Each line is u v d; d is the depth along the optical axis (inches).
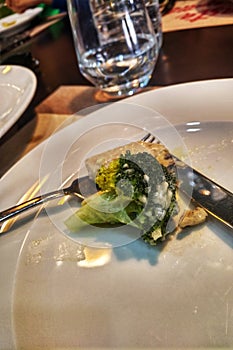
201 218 8.1
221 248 7.7
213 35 16.4
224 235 7.9
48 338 7.1
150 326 6.9
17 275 8.2
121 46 14.5
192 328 6.7
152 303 7.2
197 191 8.7
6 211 9.2
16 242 8.8
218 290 7.1
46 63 18.9
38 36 24.0
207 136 10.0
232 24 16.9
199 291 7.2
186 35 17.2
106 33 14.8
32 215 9.3
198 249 7.8
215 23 17.5
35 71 18.2
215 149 9.6
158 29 16.1
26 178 10.0
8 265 8.4
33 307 7.6
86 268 8.1
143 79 13.9
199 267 7.5
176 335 6.7
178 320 6.9
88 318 7.3
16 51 22.4
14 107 13.6
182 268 7.6
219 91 10.9
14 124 12.5
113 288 7.7
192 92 11.2
